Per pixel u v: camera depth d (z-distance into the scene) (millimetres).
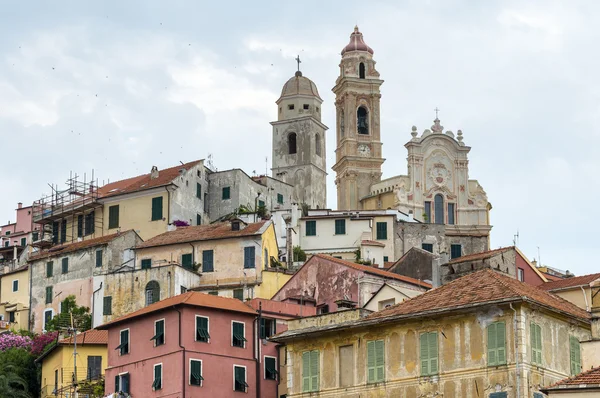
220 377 94438
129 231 135125
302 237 144250
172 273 123625
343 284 107625
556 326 72562
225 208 149500
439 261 114000
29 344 123312
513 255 112688
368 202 170000
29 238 164625
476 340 71312
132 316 97625
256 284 124438
